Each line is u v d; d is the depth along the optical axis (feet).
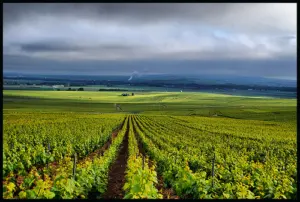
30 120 196.13
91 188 40.78
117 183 52.54
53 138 97.09
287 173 51.08
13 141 86.74
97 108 422.41
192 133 171.32
